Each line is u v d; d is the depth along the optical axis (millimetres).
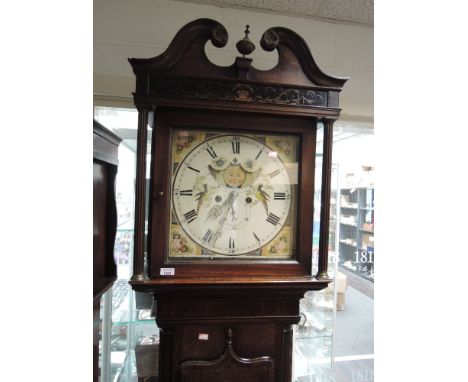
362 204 2252
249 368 821
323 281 792
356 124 1267
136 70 719
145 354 1100
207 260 785
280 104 768
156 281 729
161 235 756
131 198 1318
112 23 1039
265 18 1123
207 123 777
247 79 762
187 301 807
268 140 831
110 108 1109
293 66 793
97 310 788
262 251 820
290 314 848
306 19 1159
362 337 2211
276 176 833
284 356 851
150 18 1055
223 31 742
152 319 1300
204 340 819
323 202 815
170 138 771
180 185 788
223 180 810
